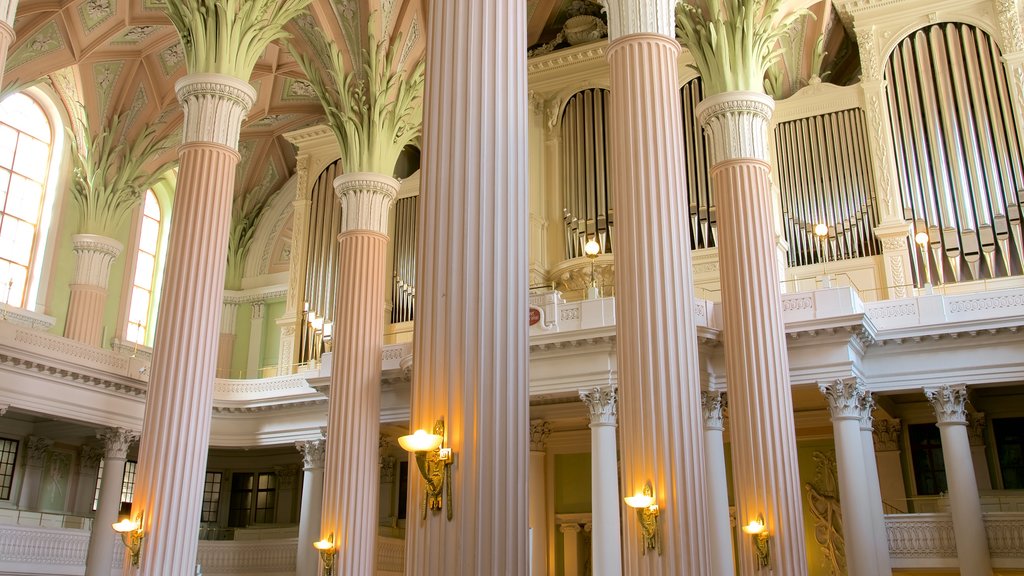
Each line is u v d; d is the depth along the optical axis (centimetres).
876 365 1772
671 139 1205
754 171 1550
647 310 1141
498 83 803
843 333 1664
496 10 826
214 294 1562
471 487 696
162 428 1464
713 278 2055
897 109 2055
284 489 2725
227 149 1627
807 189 2098
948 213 1933
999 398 2008
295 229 2670
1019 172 1883
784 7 1683
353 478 1798
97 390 2100
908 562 1708
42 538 2020
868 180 2047
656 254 1158
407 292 2436
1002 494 1891
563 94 2334
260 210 2969
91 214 2450
